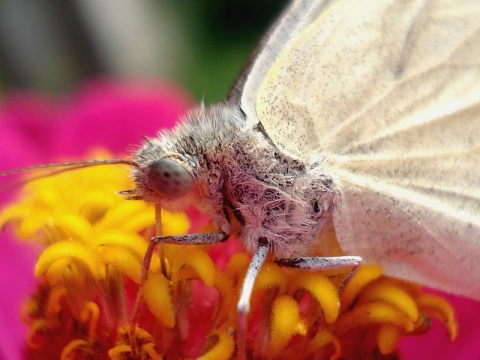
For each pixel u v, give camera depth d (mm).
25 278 47
